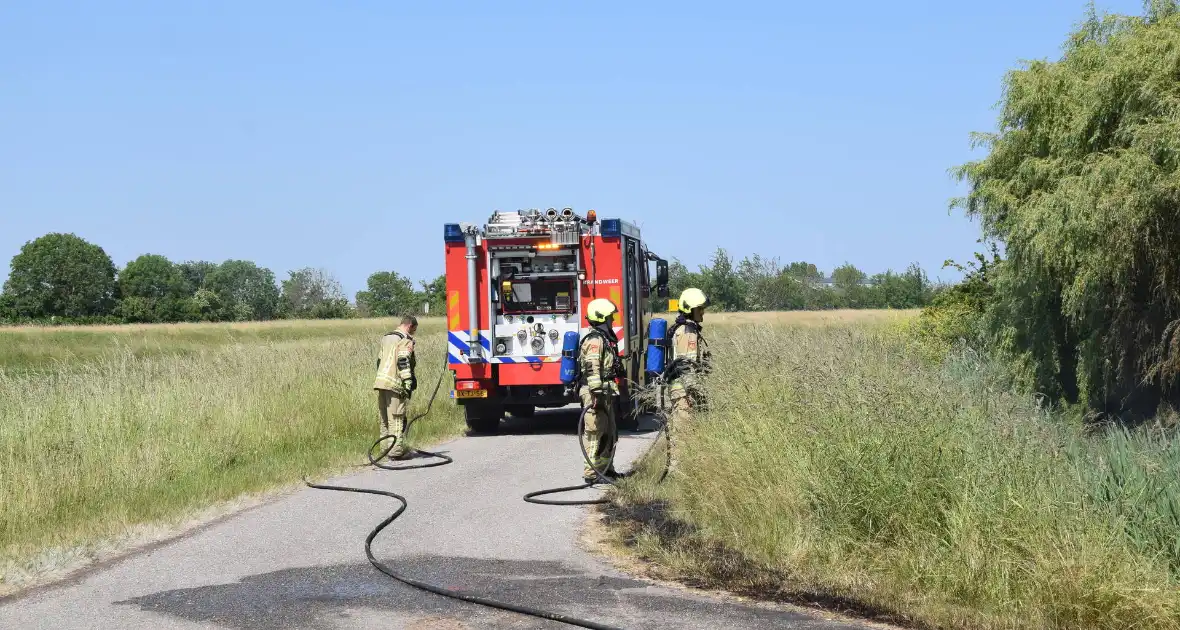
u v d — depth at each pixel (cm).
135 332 5697
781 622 551
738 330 1631
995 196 1286
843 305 9012
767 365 959
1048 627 545
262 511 902
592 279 1444
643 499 902
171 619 569
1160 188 958
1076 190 1056
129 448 1053
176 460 1079
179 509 896
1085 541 579
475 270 1457
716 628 541
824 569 639
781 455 743
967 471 657
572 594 612
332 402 1466
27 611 590
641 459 1081
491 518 857
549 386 1459
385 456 1210
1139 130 995
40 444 1023
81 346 4228
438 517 865
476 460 1215
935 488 662
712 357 1006
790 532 683
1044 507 608
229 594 622
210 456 1130
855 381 804
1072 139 1132
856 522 675
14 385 1283
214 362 1747
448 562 703
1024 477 645
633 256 1556
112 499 914
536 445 1358
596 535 786
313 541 776
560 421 1716
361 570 683
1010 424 717
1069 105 1179
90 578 667
